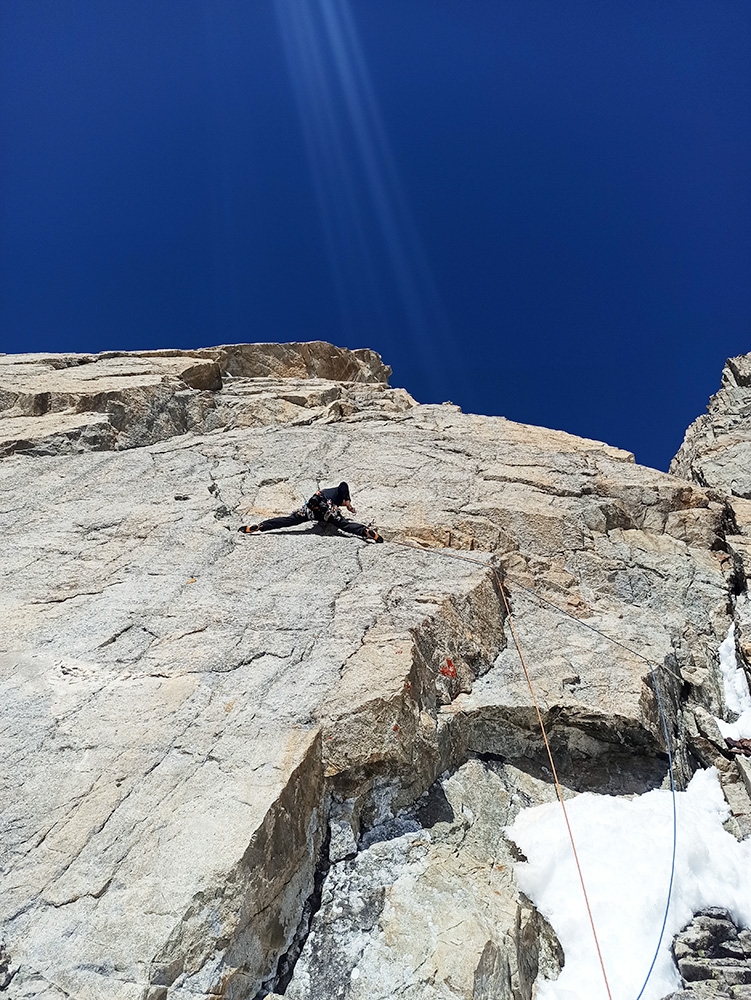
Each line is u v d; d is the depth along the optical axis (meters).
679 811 6.12
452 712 6.23
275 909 4.51
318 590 7.07
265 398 14.56
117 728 5.19
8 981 3.67
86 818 4.48
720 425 19.08
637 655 7.52
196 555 7.82
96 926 3.91
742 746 7.11
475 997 4.25
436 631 6.64
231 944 4.06
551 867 5.42
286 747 5.03
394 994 4.26
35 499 9.32
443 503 9.88
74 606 6.82
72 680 5.71
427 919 4.72
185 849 4.28
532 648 7.47
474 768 6.19
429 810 5.63
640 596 9.20
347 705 5.37
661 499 10.66
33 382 13.24
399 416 14.51
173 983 3.82
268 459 11.33
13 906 3.98
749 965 5.00
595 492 10.81
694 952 5.07
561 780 6.45
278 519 8.51
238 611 6.68
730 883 5.61
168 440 12.75
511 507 9.87
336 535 8.64
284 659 5.93
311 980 4.40
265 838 4.45
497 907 4.97
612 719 6.40
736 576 9.81
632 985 4.82
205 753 4.97
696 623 8.86
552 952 5.04
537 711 6.41
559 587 8.73
